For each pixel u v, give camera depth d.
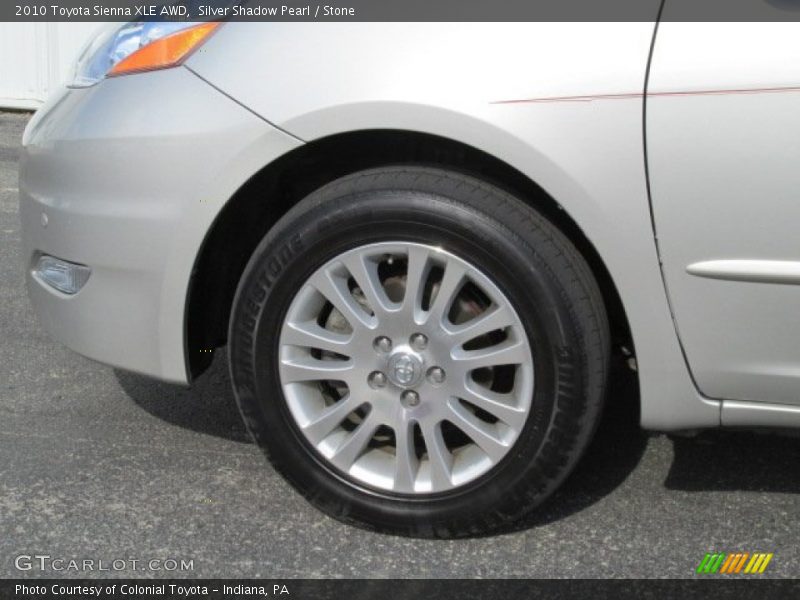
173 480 2.94
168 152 2.56
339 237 2.51
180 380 2.73
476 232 2.42
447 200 2.44
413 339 2.53
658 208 2.37
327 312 2.64
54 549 2.62
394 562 2.58
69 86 2.89
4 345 3.88
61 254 2.77
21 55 8.16
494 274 2.44
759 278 2.37
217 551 2.62
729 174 2.32
